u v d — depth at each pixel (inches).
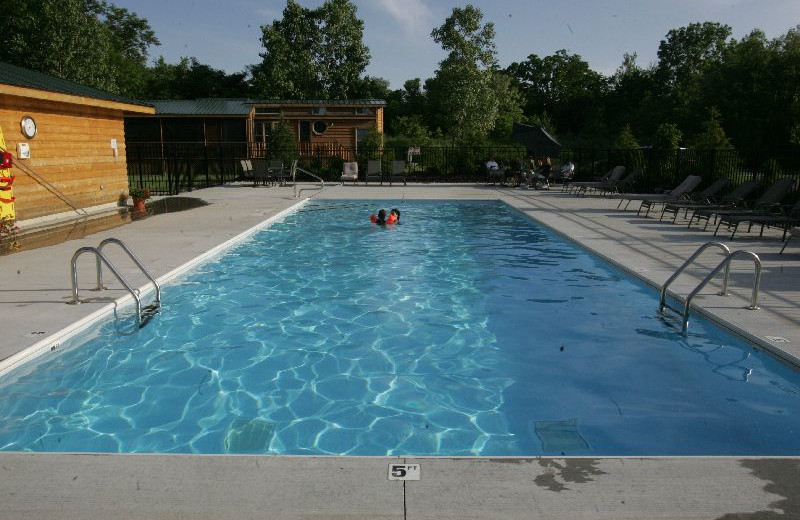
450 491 112.6
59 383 198.2
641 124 2048.5
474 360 220.1
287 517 104.7
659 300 291.4
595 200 700.7
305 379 203.5
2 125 411.8
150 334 245.9
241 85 1825.8
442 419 173.8
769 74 1675.7
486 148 996.6
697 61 2546.8
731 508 107.0
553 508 107.1
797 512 105.9
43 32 1154.7
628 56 2647.6
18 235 402.3
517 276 348.8
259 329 254.5
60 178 486.3
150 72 2016.5
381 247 439.8
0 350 200.1
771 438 158.2
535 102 2655.0
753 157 655.1
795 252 377.1
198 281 331.6
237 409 180.7
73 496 111.6
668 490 112.7
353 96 1649.9
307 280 339.0
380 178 890.1
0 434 163.2
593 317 268.8
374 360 220.8
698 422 168.2
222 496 111.3
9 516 105.5
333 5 1577.3
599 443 157.0
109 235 434.6
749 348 217.3
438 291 316.8
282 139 927.7
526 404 182.7
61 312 241.4
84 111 525.3
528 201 688.4
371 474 118.8
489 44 1423.5
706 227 482.9
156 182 911.7
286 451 155.5
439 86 1460.4
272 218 538.0
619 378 201.3
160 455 126.9
